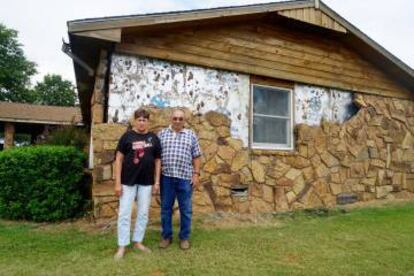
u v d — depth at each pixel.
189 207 4.61
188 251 4.43
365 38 8.54
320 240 5.12
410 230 5.79
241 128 7.39
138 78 6.48
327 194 8.20
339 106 8.84
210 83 7.16
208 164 6.91
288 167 7.79
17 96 36.38
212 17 6.71
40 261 4.07
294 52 8.23
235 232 5.44
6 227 5.79
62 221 6.22
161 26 6.53
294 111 8.15
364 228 5.88
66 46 6.25
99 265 3.91
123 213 4.24
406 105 10.02
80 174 6.51
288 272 3.84
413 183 9.77
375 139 9.22
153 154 4.45
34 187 6.28
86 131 13.34
